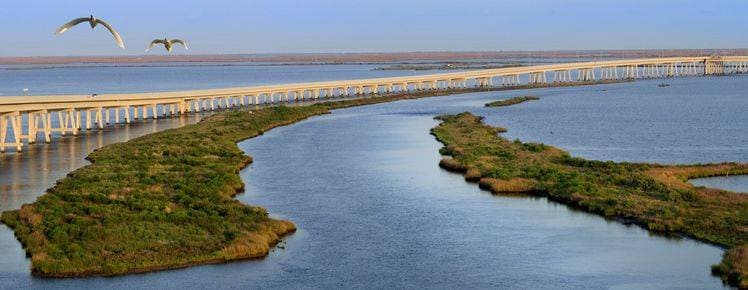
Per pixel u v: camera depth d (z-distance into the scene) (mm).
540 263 63938
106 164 102312
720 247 67062
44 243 64688
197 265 62281
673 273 61344
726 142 141500
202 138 132500
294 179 98500
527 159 111000
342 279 60094
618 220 76500
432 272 61812
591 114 196500
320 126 164000
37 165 105562
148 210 74250
